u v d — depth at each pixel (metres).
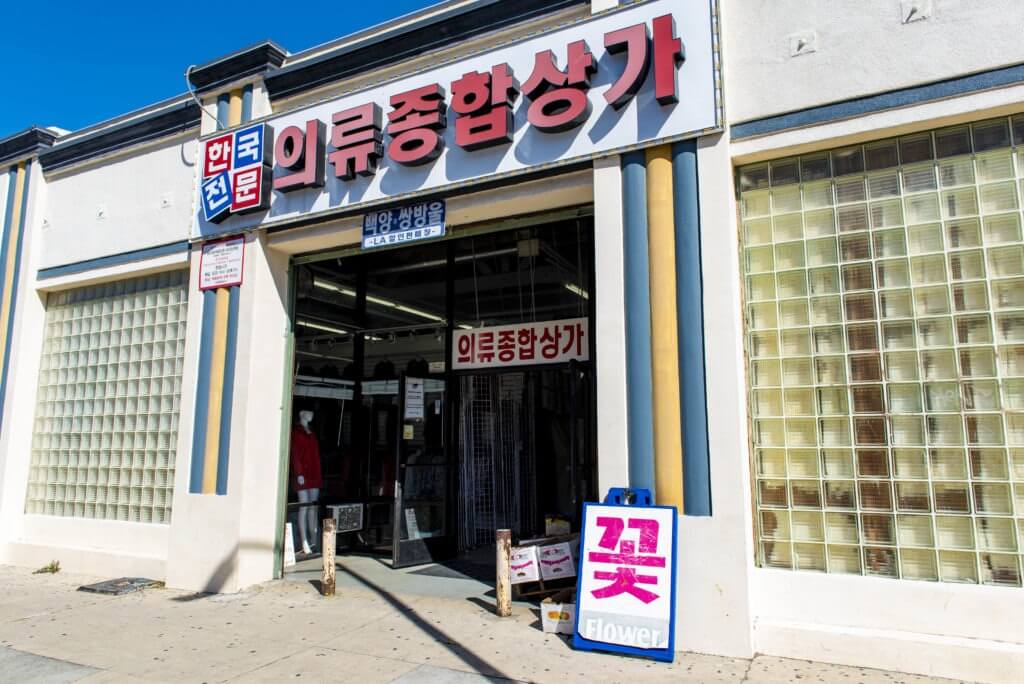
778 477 5.25
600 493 5.47
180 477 7.58
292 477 8.53
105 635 5.70
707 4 5.50
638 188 5.66
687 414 5.25
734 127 5.52
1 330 9.55
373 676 4.68
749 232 5.59
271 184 7.53
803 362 5.29
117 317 8.97
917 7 5.04
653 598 4.98
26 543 8.84
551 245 8.14
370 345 9.29
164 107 8.83
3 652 5.29
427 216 6.73
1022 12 4.75
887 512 4.91
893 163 5.20
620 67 5.77
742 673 4.58
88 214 9.20
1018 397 4.65
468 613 6.09
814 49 5.34
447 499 8.40
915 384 4.94
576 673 4.64
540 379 8.93
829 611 4.92
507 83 6.12
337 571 7.80
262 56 7.81
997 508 4.63
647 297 5.53
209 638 5.58
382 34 7.15
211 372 7.63
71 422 9.09
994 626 4.50
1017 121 4.88
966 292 4.88
